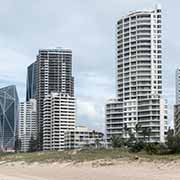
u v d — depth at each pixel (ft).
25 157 477.36
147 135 630.33
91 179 218.18
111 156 339.16
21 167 371.35
